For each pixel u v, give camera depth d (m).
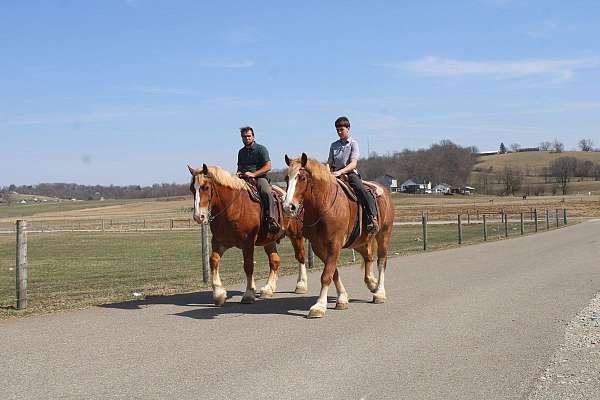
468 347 7.31
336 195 9.55
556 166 178.88
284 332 8.23
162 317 9.40
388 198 11.30
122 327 8.61
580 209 79.12
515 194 151.00
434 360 6.73
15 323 8.98
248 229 10.60
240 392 5.64
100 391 5.69
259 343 7.57
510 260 18.38
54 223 84.19
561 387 5.77
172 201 159.38
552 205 87.88
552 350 7.14
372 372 6.28
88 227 68.62
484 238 30.88
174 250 29.89
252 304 10.72
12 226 76.19
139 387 5.80
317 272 16.25
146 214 106.31
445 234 38.41
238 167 11.49
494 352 7.07
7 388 5.79
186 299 11.43
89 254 27.78
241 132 11.33
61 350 7.26
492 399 5.44
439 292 11.75
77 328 8.56
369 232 10.42
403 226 51.91
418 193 147.38
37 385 5.89
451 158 171.88
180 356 6.94
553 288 12.12
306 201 9.42
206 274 14.18
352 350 7.19
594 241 27.08
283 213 11.18
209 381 5.98
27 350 7.27
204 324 8.81
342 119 10.60
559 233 35.12
